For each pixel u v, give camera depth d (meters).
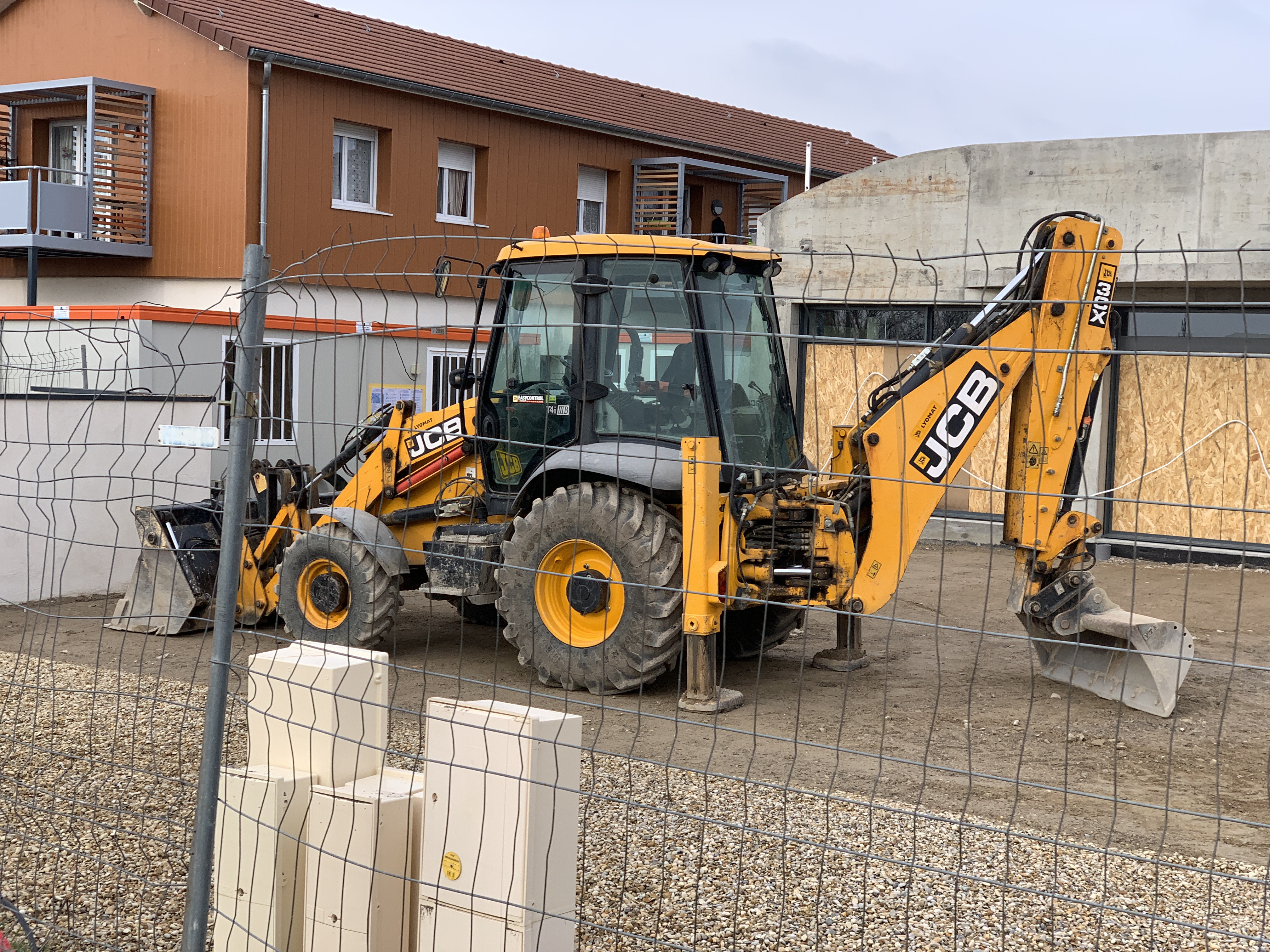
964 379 6.09
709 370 6.32
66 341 11.88
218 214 16.47
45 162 19.08
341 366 12.49
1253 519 11.28
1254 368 11.20
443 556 3.37
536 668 6.52
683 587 6.18
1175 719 6.12
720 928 3.39
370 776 2.97
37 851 3.88
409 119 18.12
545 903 2.57
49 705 5.86
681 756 5.28
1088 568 6.46
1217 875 3.12
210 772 2.87
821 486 6.46
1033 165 12.02
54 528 8.12
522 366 6.91
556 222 20.48
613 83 23.14
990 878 3.82
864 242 12.90
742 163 23.09
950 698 6.55
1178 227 11.35
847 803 3.66
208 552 8.07
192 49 16.52
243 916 2.85
